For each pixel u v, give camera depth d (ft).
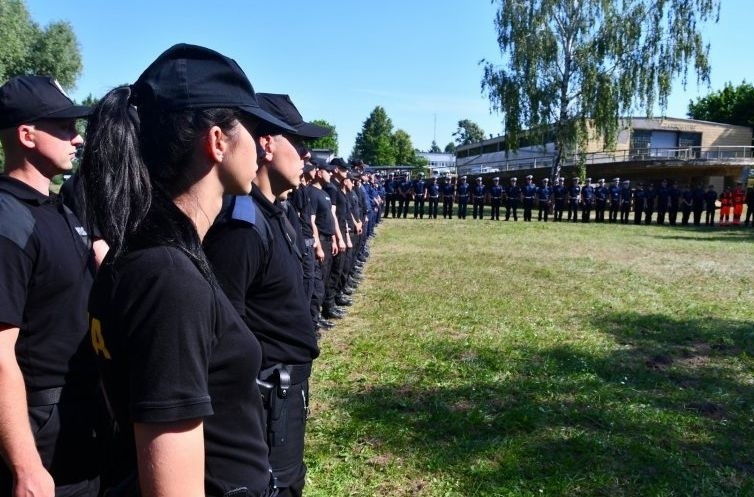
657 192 82.74
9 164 6.72
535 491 11.37
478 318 24.73
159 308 3.62
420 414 14.74
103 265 4.04
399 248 48.91
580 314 25.84
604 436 13.60
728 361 19.49
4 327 5.90
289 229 7.69
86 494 6.65
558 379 17.33
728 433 14.05
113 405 4.06
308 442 13.15
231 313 4.15
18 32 66.80
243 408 4.28
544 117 93.40
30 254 6.18
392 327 23.15
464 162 229.04
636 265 40.98
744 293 31.37
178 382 3.58
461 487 11.49
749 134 152.66
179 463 3.57
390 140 260.62
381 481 11.66
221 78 4.18
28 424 5.91
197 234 4.10
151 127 4.10
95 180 4.07
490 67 96.63
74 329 6.52
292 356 7.00
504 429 13.96
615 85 91.35
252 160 4.36
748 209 78.64
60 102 6.75
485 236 59.82
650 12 90.99
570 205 84.94
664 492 11.34
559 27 93.71
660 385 17.06
